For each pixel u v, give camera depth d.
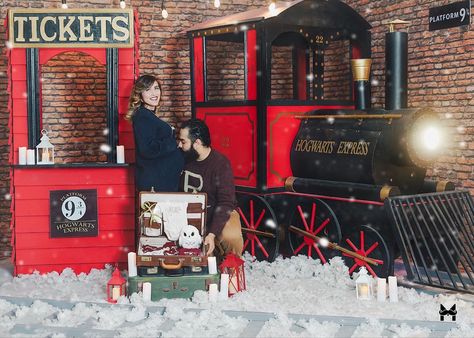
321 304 5.18
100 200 6.22
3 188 7.78
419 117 5.77
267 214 6.59
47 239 6.18
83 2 7.93
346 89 7.99
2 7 7.70
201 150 5.84
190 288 5.27
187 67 8.37
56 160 8.05
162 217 5.46
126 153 6.33
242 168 6.85
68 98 8.05
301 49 7.60
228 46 8.59
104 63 6.24
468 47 6.27
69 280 6.00
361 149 5.98
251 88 6.69
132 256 5.34
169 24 8.27
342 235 6.18
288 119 6.73
